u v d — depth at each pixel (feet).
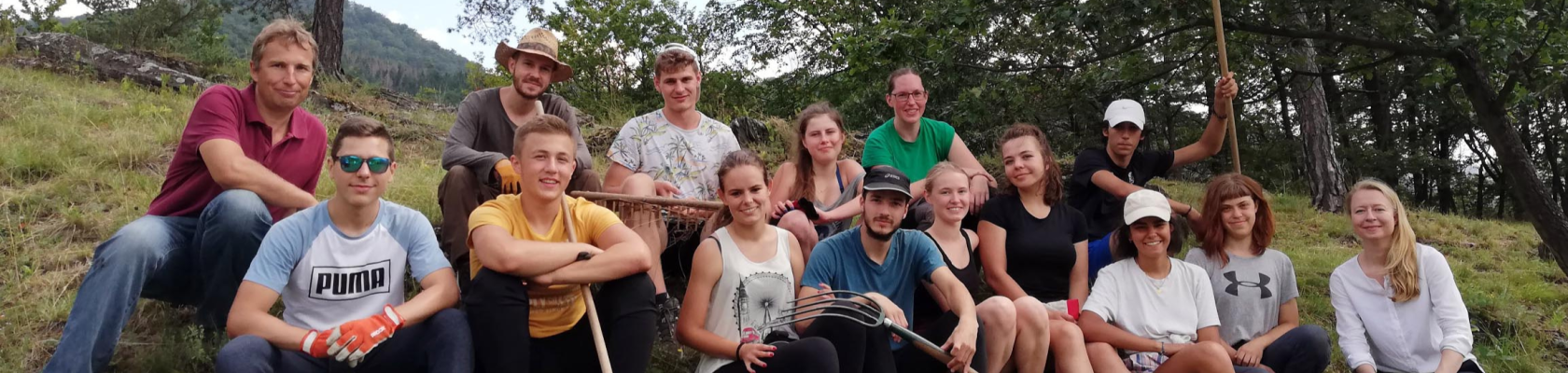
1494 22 21.29
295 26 12.02
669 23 42.60
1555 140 65.00
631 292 10.49
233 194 10.90
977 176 14.90
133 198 17.08
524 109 14.58
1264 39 25.02
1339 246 24.70
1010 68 26.68
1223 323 13.28
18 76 27.96
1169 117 59.82
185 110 26.58
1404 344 13.12
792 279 11.76
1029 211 13.92
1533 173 23.03
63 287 13.35
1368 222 13.42
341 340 9.27
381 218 10.59
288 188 11.54
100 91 28.32
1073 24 22.98
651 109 40.45
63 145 19.58
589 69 40.96
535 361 10.66
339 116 29.99
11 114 22.50
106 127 22.90
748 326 11.26
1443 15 22.34
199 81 32.63
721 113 40.81
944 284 11.60
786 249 11.88
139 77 32.09
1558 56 21.50
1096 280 13.19
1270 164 66.80
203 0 54.49
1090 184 16.65
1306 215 28.71
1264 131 69.41
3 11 36.58
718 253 11.35
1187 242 19.63
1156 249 12.69
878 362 10.66
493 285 10.02
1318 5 22.56
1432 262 13.29
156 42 50.31
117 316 10.35
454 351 9.64
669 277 15.20
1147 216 12.62
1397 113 70.38
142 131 22.44
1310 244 24.82
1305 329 12.34
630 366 10.35
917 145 16.89
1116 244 13.46
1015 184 13.85
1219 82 16.98
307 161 12.43
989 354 11.41
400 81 230.48
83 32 49.78
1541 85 23.27
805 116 14.78
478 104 14.32
